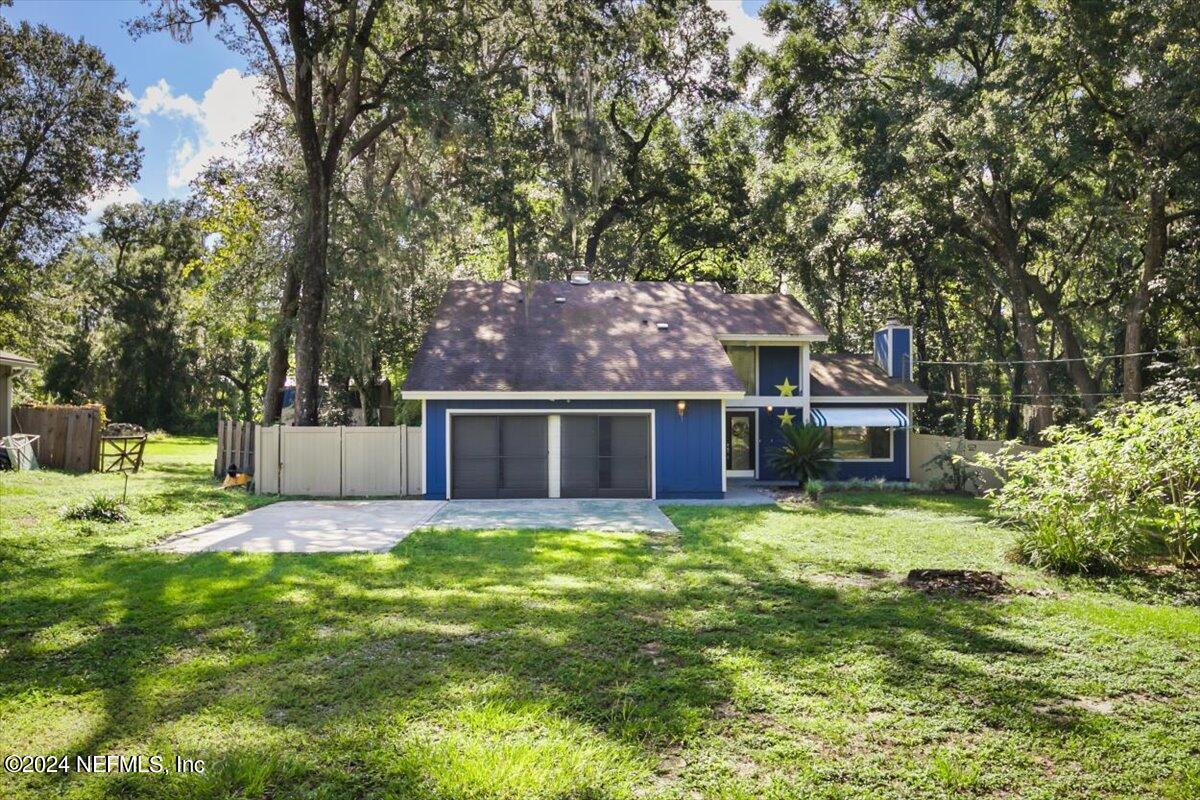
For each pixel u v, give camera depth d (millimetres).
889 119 23984
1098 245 27828
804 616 7133
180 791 3830
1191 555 9445
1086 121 22328
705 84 31891
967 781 3947
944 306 38062
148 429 47812
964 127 21047
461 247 28984
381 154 23422
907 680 5453
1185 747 4379
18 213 31219
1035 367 26828
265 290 25328
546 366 19203
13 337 34219
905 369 25812
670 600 7758
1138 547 9359
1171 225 23750
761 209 29562
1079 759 4234
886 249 30781
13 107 29031
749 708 4941
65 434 21875
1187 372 20578
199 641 6328
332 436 18547
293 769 4035
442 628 6711
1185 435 8891
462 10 20469
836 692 5215
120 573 8867
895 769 4105
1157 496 9234
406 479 18688
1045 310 27562
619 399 18516
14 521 12250
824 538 11836
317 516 14602
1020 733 4574
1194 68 17641
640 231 33906
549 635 6512
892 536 12000
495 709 4852
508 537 11961
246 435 20031
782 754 4277
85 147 30906
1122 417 9734
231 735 4500
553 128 22719
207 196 28047
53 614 7082
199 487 18453
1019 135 20688
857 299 35500
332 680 5418
